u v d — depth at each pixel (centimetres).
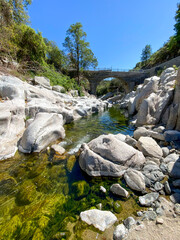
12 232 197
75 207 240
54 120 565
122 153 344
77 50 2508
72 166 375
